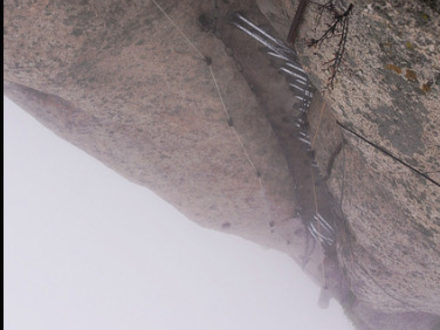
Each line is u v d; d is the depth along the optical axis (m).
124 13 4.04
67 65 4.16
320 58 3.19
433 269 4.75
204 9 4.52
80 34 3.96
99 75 4.45
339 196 5.05
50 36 3.88
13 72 4.18
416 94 2.73
